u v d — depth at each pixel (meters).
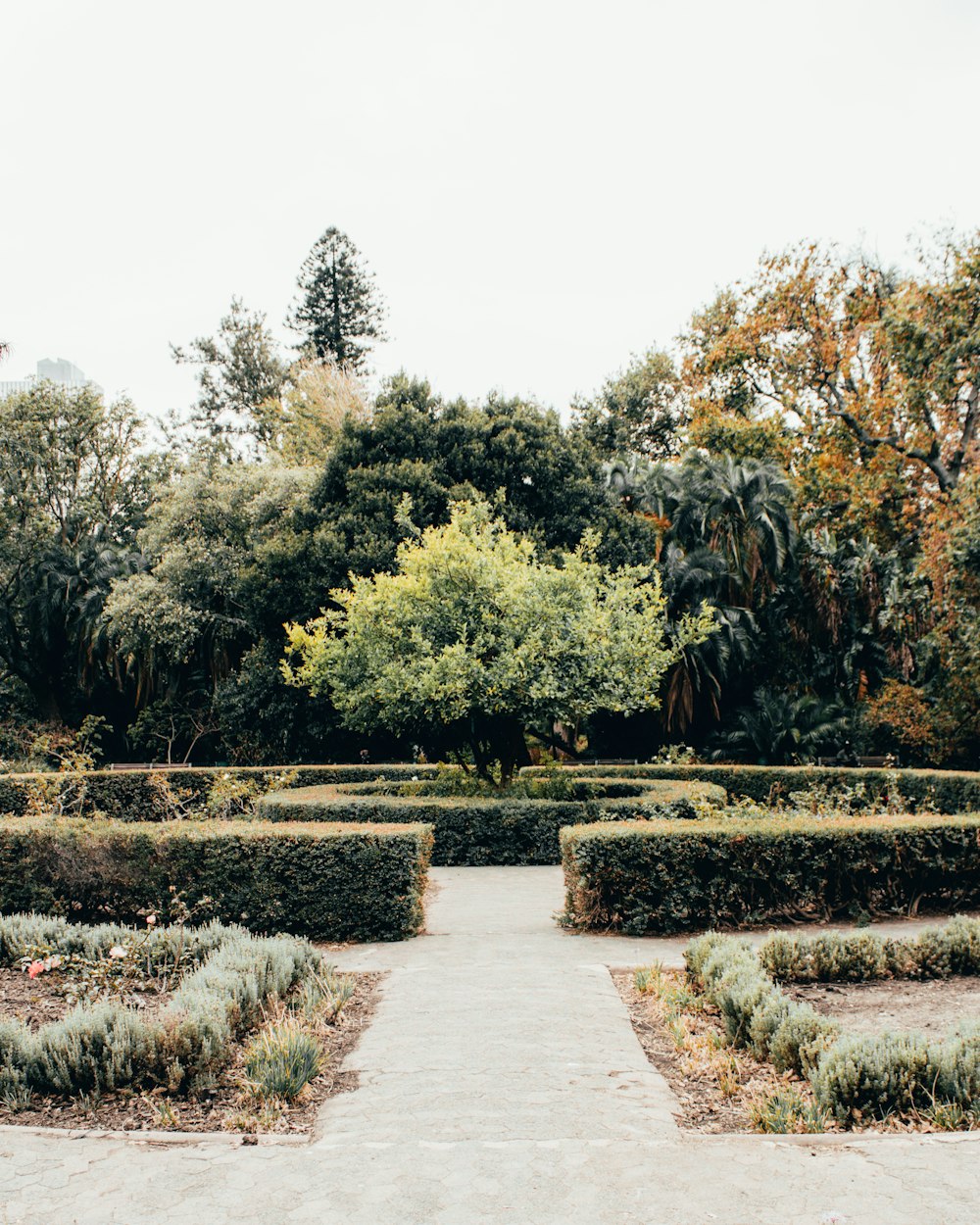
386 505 25.06
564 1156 3.99
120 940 7.42
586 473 27.02
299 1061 4.98
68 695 37.97
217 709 31.22
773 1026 5.28
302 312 48.38
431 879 12.54
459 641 15.72
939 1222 3.40
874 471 29.78
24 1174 3.90
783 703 28.28
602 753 31.08
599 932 8.98
